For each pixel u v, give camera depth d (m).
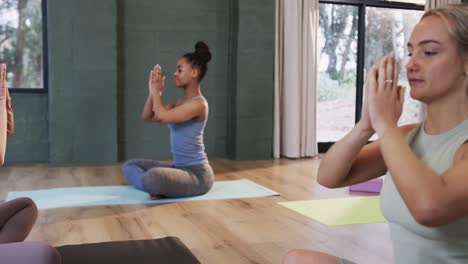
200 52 3.77
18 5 5.05
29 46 5.11
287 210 3.40
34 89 5.16
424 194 0.86
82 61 5.09
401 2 6.38
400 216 1.04
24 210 1.84
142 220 3.12
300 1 5.61
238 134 5.58
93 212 3.29
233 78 5.64
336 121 6.34
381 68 0.98
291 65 5.64
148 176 3.60
